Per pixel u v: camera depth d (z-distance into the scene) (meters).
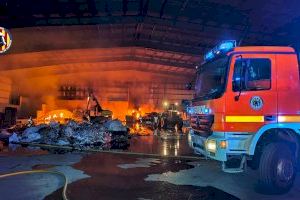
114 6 16.75
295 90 6.48
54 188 6.21
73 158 9.88
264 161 6.22
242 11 16.33
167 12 17.66
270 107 6.36
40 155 10.30
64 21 17.19
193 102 7.81
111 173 7.76
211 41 22.34
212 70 7.00
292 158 6.34
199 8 16.70
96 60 28.09
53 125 14.68
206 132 6.79
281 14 15.98
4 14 15.74
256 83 6.37
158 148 12.70
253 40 19.92
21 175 7.34
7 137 14.98
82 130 14.34
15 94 28.33
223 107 6.26
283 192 6.23
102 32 20.69
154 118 27.42
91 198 5.64
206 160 9.82
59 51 22.88
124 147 12.85
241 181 7.05
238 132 6.24
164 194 5.97
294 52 6.54
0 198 5.50
